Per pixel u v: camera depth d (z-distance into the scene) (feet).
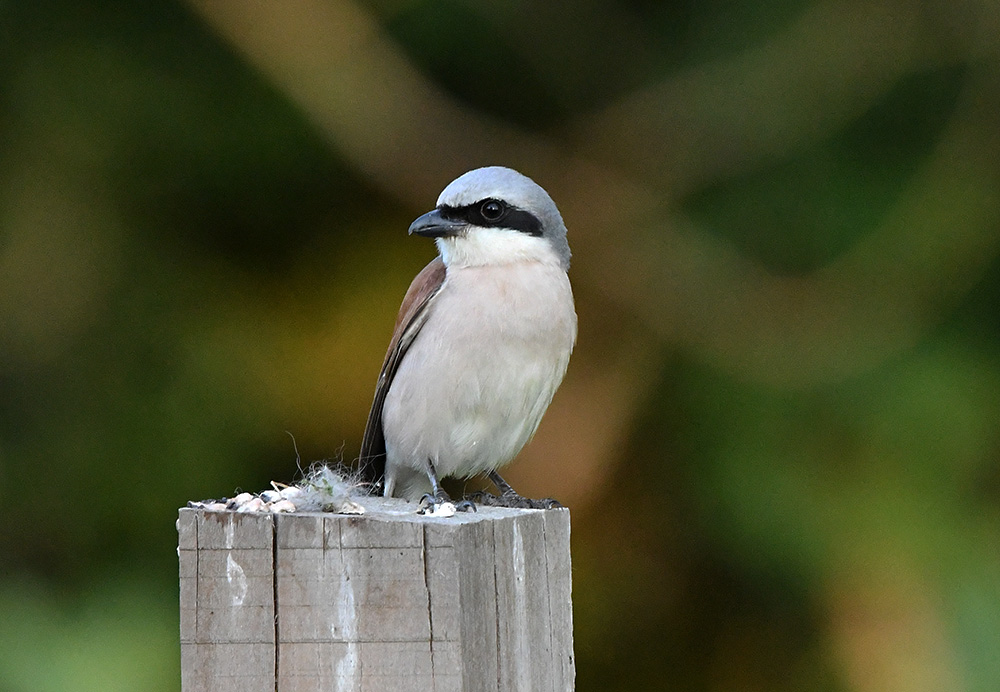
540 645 17.01
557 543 17.83
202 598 14.89
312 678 14.66
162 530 33.88
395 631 14.53
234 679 14.76
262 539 14.84
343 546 14.70
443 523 14.61
